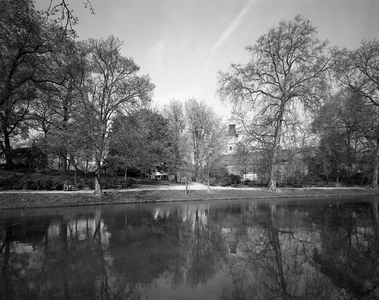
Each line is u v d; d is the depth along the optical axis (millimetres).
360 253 7219
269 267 6199
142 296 4719
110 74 22750
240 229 10523
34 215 14375
